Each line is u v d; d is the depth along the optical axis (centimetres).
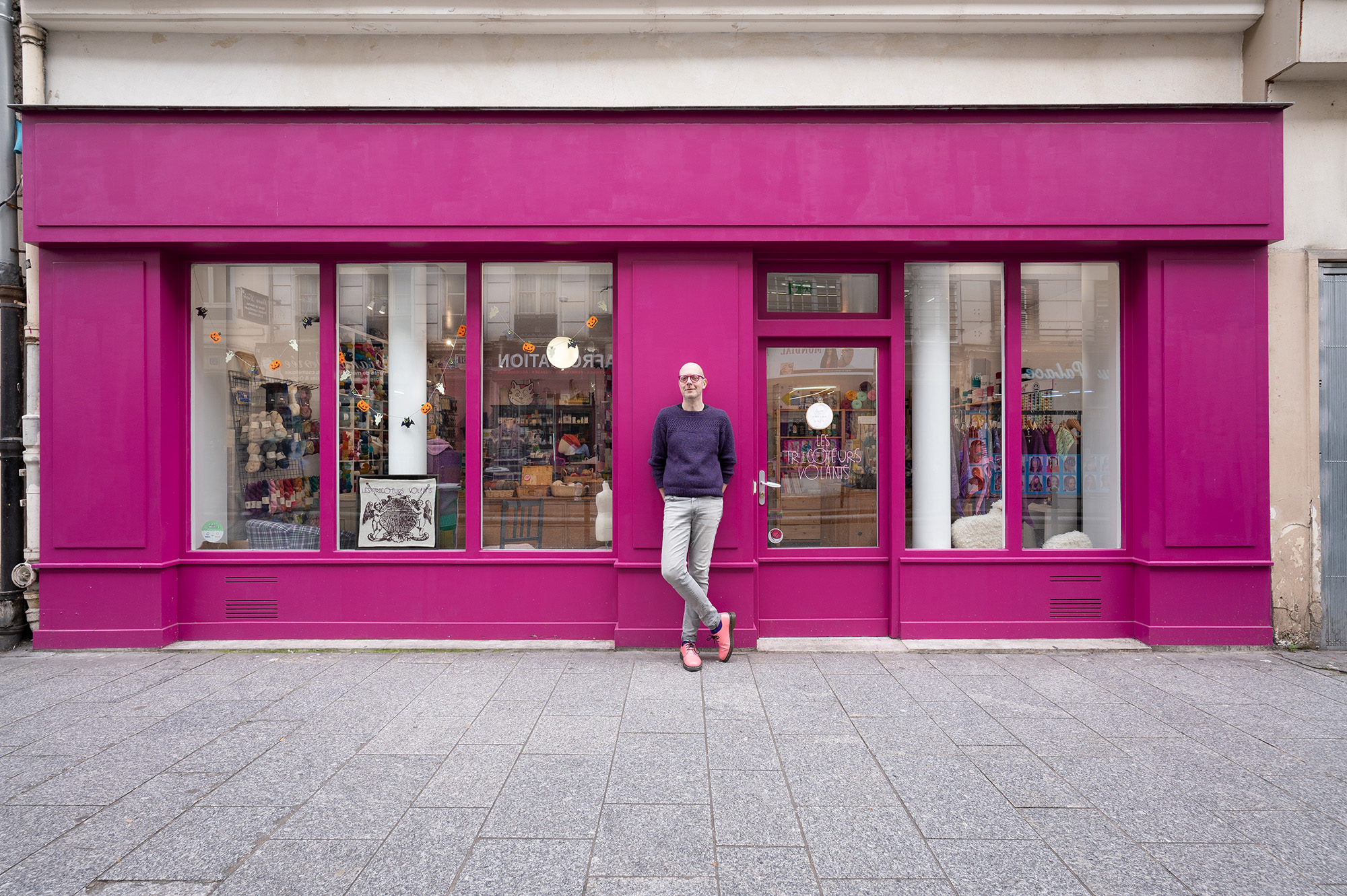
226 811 250
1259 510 450
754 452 459
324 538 482
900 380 481
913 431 489
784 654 441
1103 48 469
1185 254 450
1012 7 455
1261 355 450
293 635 467
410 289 490
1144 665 416
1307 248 459
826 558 479
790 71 471
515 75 471
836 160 445
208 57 468
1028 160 443
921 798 259
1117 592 469
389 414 489
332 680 390
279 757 294
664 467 424
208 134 443
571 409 486
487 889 207
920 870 216
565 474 486
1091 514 488
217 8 453
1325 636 455
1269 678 393
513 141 446
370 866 218
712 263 454
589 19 459
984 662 423
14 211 468
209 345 488
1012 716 339
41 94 461
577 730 321
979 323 489
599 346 485
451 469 487
